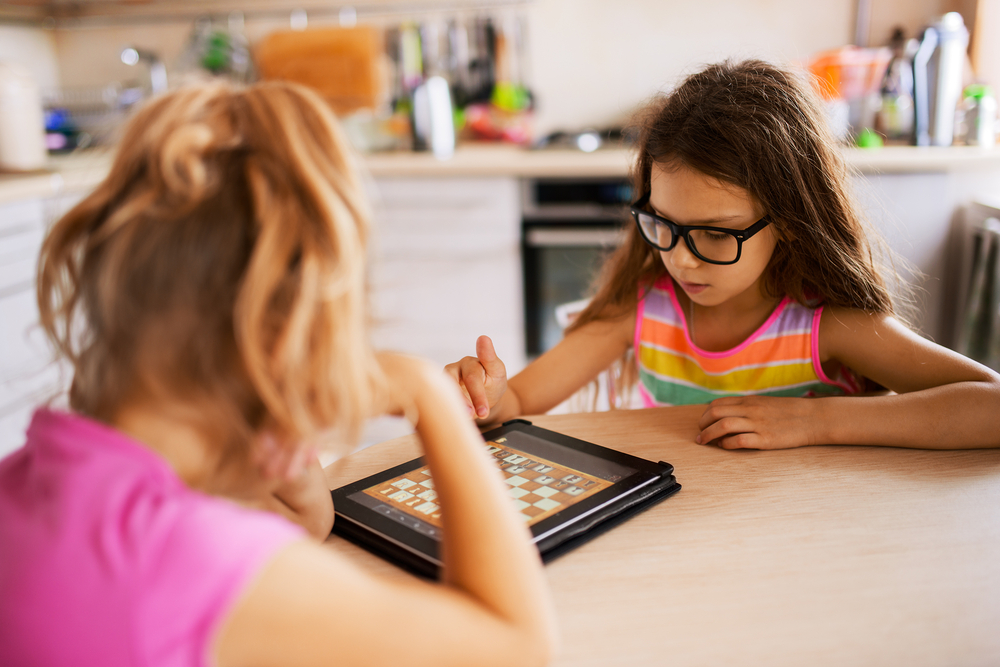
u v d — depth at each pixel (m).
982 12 2.58
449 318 2.78
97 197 0.45
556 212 2.62
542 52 3.08
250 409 0.44
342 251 0.43
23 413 2.20
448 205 2.66
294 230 0.42
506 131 3.09
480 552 0.52
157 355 0.42
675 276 1.04
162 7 3.21
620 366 1.36
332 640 0.42
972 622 0.55
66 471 0.43
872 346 1.04
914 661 0.51
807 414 0.87
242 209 0.43
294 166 0.44
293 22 3.19
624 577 0.62
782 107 0.99
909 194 2.38
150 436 0.45
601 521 0.70
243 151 0.45
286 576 0.42
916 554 0.64
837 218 1.03
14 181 2.20
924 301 2.45
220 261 0.42
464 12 3.09
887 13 2.82
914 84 2.49
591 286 1.47
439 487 0.56
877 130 2.64
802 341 1.12
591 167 2.52
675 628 0.56
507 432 0.89
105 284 0.42
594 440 0.90
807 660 0.52
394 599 0.46
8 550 0.42
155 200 0.43
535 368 1.21
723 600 0.59
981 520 0.69
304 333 0.42
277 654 0.41
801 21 2.89
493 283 2.72
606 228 2.60
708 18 2.95
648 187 1.11
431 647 0.45
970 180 2.35
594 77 3.07
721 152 0.93
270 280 0.41
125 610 0.39
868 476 0.78
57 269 0.46
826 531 0.68
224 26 3.22
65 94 3.19
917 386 0.98
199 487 0.48
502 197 2.63
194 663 0.40
